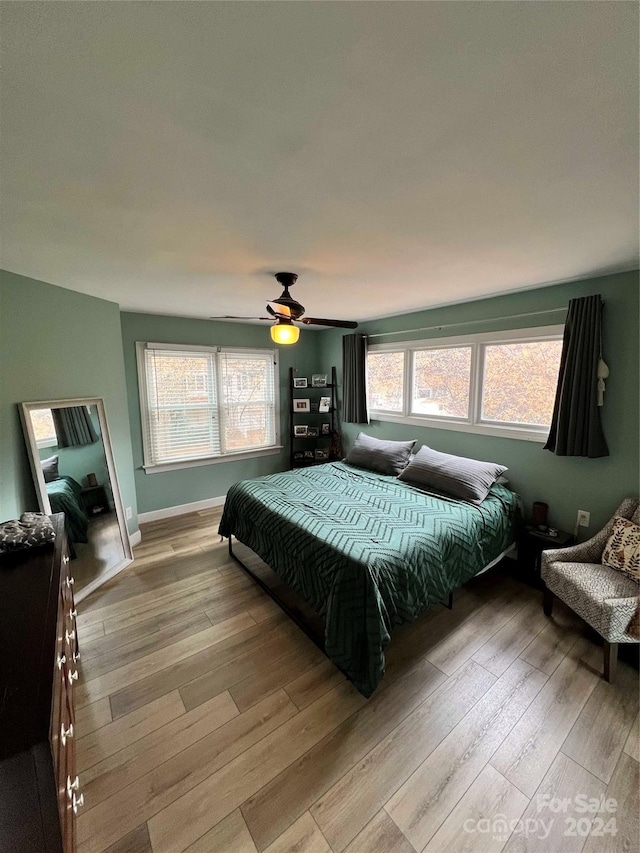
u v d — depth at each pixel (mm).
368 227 1602
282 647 2107
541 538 2619
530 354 2902
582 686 1811
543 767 1433
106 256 1938
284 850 1187
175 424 4117
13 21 635
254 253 1921
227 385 4457
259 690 1808
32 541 1592
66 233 1619
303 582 2143
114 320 3164
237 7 619
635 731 1575
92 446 2795
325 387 4934
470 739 1549
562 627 2250
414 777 1402
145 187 1232
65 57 710
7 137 944
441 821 1263
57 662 1045
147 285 2578
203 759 1474
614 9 630
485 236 1716
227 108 858
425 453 3330
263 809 1302
